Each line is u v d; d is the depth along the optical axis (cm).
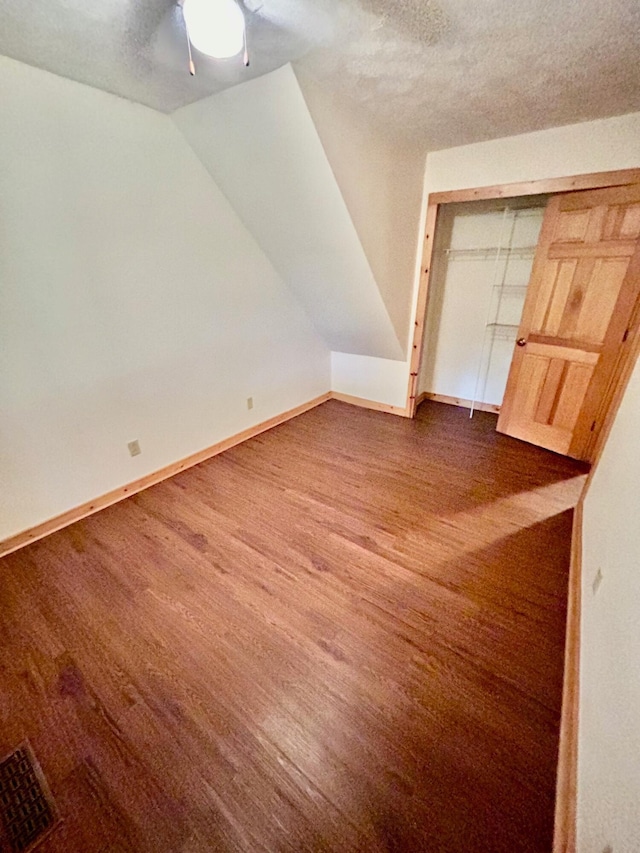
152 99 208
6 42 155
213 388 308
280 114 196
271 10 132
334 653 157
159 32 149
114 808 114
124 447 257
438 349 424
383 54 159
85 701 141
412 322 361
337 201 236
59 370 214
